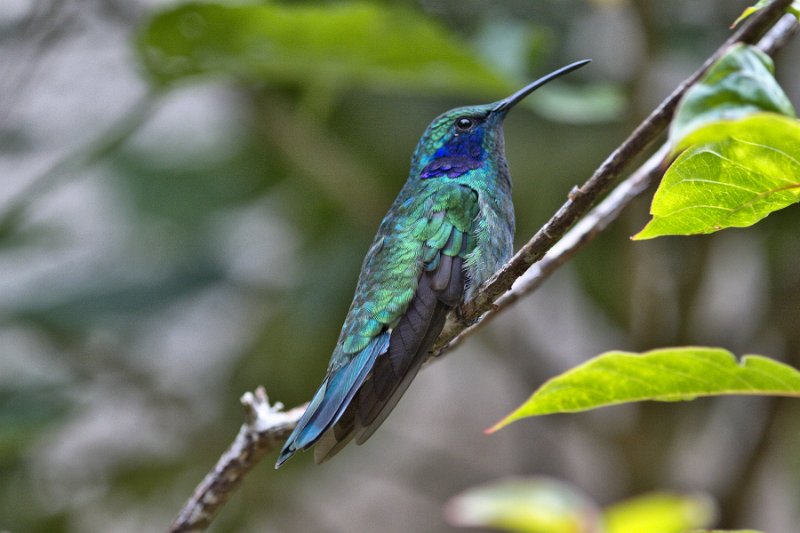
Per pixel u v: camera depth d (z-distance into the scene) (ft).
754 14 10.80
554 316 50.06
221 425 39.37
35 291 40.16
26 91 38.17
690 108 9.09
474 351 52.47
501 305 18.30
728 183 10.91
